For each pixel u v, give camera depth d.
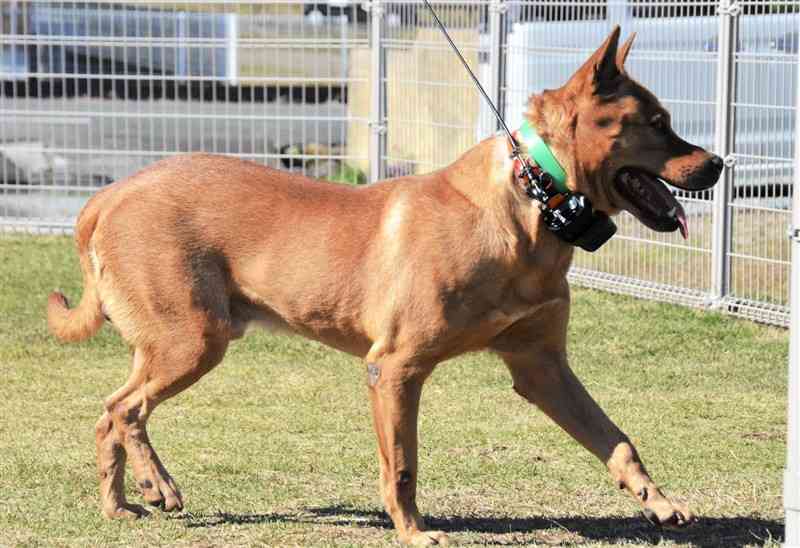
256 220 6.66
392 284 6.30
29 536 6.40
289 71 14.92
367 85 15.03
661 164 6.12
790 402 5.81
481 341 6.38
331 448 8.15
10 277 13.22
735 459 7.91
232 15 15.73
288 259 6.60
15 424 8.63
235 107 16.03
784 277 11.39
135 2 14.68
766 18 11.32
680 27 11.92
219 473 7.60
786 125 11.15
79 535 6.43
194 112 16.00
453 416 8.91
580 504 7.09
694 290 12.07
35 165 15.98
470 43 13.55
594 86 6.07
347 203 6.61
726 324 11.44
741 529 6.65
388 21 14.35
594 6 12.45
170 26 15.95
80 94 15.97
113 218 6.75
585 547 6.25
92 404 9.19
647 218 6.21
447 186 6.37
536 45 12.95
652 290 12.36
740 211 11.65
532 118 6.21
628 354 10.59
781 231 11.33
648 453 8.04
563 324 6.56
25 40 15.07
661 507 6.30
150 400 6.73
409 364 6.29
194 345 6.64
